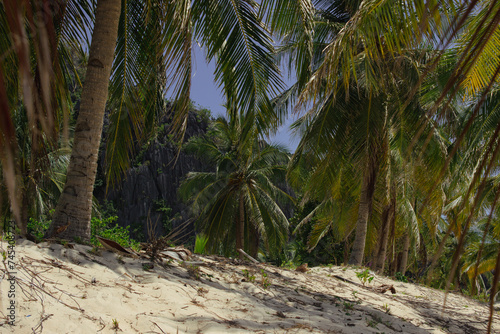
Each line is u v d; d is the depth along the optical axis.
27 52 0.57
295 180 14.34
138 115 7.46
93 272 4.22
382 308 6.94
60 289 3.45
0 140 0.55
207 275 5.78
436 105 1.13
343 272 10.53
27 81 0.57
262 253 30.08
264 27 7.04
